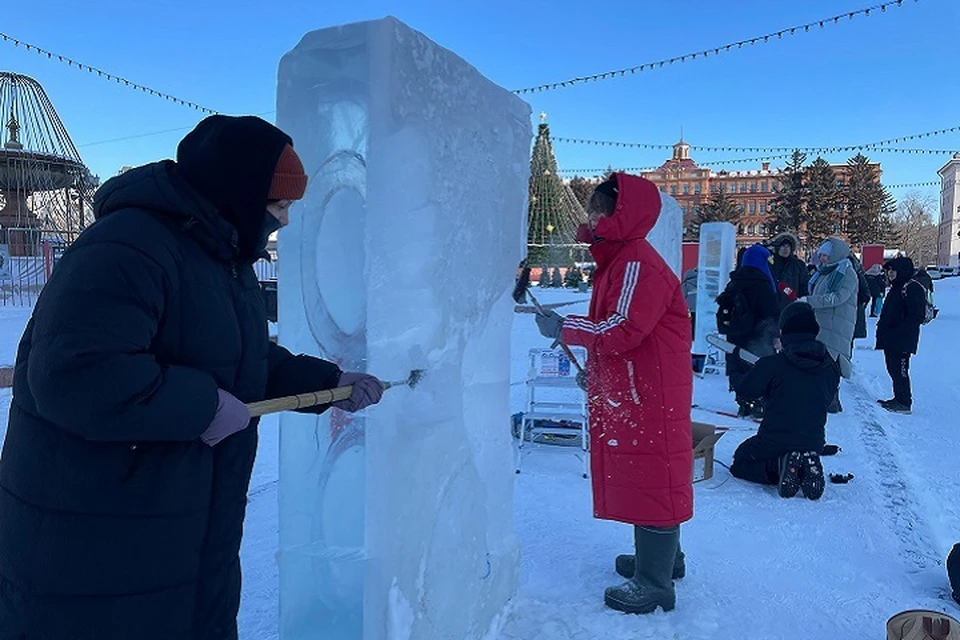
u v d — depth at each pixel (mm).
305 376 1614
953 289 26891
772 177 67688
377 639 1750
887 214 54875
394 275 1742
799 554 3143
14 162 19406
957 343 11133
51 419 1136
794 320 4020
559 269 26547
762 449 4039
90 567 1218
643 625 2465
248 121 1357
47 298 1154
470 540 2189
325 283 1770
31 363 1127
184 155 1353
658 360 2447
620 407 2488
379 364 1713
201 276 1299
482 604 2283
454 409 2051
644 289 2346
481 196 2121
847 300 5801
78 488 1210
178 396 1185
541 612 2535
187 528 1303
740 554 3133
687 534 3361
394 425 1757
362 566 1784
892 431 5504
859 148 19438
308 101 1729
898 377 6184
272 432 4930
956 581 2707
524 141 2377
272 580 2688
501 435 2424
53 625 1221
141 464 1237
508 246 2334
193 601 1342
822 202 50344
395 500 1770
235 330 1364
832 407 6055
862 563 3064
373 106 1624
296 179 1396
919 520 3582
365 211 1672
